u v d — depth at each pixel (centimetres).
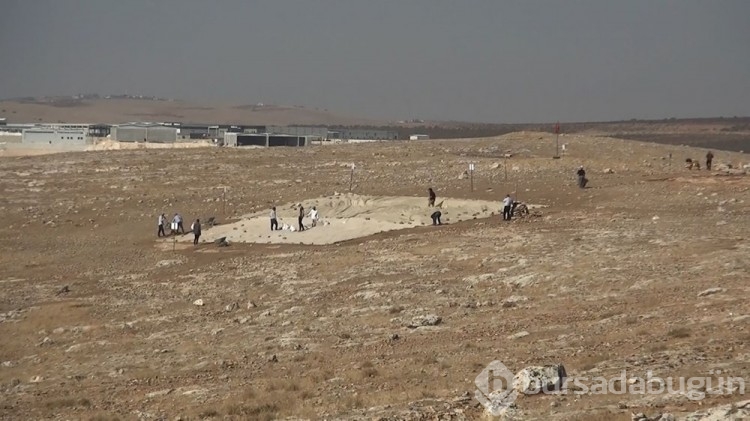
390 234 16175
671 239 12125
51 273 15325
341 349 8456
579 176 19225
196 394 7238
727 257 10225
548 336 7875
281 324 9962
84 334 10612
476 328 8675
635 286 9506
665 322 7662
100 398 7550
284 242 16538
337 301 10850
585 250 12012
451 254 13188
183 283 13450
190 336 9906
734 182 18325
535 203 17888
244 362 8362
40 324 11394
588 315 8525
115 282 14100
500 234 14538
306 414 6109
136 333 10450
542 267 11156
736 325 7125
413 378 6881
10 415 7175
